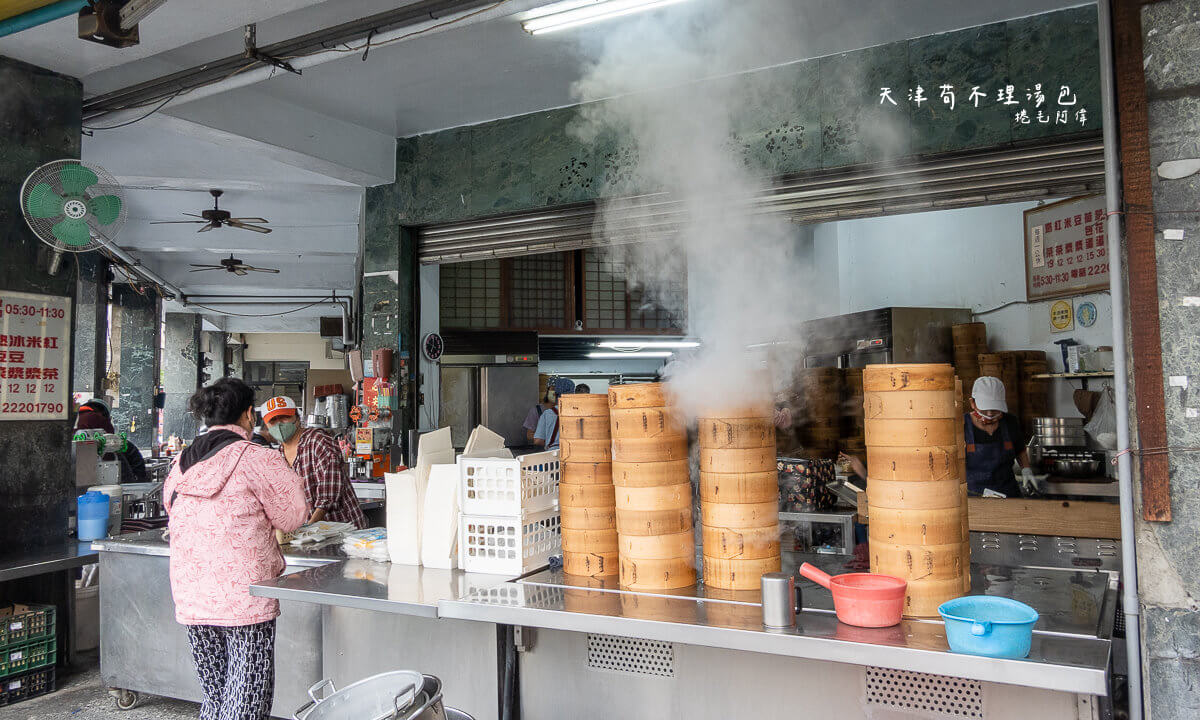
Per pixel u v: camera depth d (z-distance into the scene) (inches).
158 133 258.7
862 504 135.0
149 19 154.5
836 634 75.9
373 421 249.1
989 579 97.3
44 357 171.6
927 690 84.9
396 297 256.4
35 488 168.7
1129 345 81.3
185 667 144.3
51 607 162.2
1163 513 78.0
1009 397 217.5
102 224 171.6
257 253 413.7
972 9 170.4
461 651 112.5
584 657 105.3
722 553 93.1
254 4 150.9
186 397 619.8
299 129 226.5
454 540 111.0
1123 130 80.7
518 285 335.9
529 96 220.8
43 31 156.6
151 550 146.2
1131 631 79.6
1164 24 79.0
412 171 253.9
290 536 135.5
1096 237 202.5
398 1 168.7
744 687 94.8
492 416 324.8
